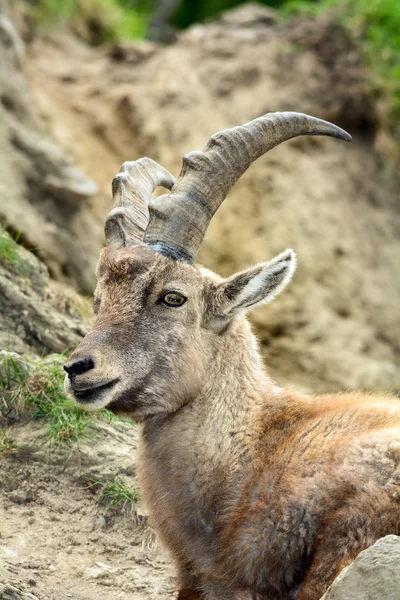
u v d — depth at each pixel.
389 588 17.27
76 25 64.88
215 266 50.81
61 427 27.17
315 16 62.06
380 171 58.78
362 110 59.03
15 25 57.53
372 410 22.00
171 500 22.61
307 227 54.28
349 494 20.11
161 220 22.89
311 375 50.12
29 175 43.62
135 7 80.19
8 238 33.28
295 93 58.34
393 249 56.50
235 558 21.39
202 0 92.19
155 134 54.62
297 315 51.59
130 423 28.95
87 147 52.22
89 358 21.66
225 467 22.30
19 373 27.94
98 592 23.25
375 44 60.34
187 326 22.69
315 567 19.92
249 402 23.06
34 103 51.66
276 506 21.06
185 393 22.67
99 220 47.75
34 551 24.17
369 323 53.25
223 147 23.45
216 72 58.75
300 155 57.06
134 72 58.59
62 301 33.19
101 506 26.11
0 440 26.75
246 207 53.56
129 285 22.53
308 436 21.80
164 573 24.66
